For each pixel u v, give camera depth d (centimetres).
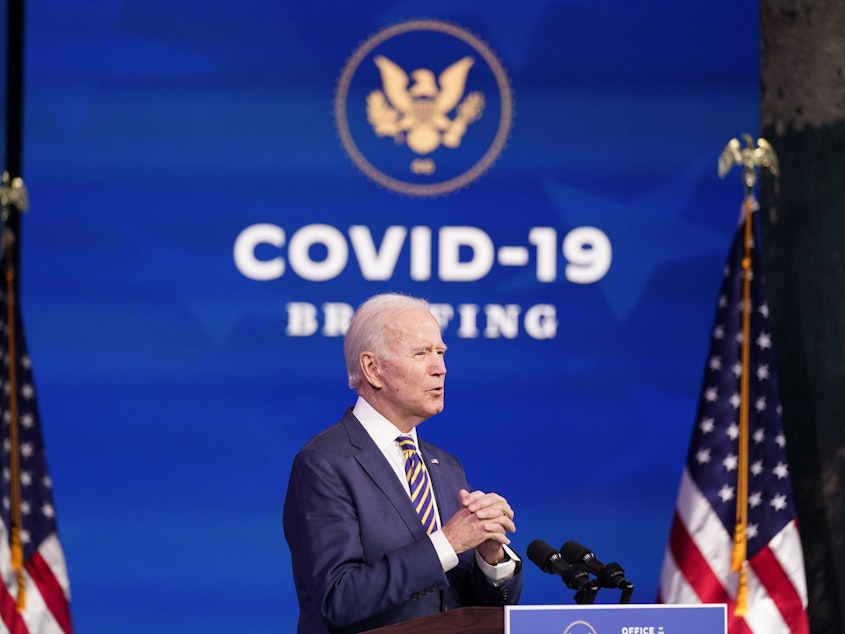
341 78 2020
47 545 1842
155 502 1980
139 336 1989
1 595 1788
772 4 2042
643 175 2033
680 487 1847
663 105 2039
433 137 2022
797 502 2014
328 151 2014
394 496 1095
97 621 1962
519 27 2036
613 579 938
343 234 2006
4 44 2002
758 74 2041
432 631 904
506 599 1096
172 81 2008
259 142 2012
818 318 2034
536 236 2020
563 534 2005
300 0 2023
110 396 1983
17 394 1853
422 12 2028
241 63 2014
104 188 1994
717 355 1859
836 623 2002
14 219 1980
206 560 1981
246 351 1997
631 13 2044
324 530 1059
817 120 2038
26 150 1989
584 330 2019
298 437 1994
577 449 2009
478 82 2028
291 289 2002
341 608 1012
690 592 1791
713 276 2027
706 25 2042
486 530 1023
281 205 2008
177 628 1973
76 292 1984
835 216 2036
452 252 2011
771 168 1883
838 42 2034
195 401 1992
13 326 1858
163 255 1994
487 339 2009
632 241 2028
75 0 2003
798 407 2027
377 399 1136
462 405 2006
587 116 2033
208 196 2003
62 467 1972
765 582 1797
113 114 2000
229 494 1988
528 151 2028
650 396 2020
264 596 1983
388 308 1140
